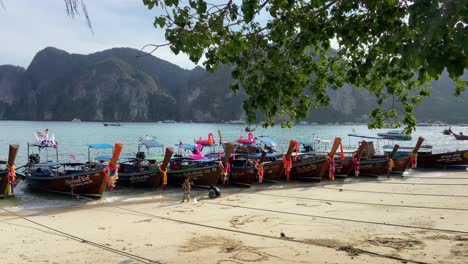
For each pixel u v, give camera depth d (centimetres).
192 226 1599
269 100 784
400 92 1025
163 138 9006
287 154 2816
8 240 1419
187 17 747
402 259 1112
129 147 6412
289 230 1496
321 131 11769
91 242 1378
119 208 2067
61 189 2406
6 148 6056
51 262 1166
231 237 1407
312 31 791
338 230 1479
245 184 2753
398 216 1702
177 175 2691
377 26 713
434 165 3634
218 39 793
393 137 4147
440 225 1511
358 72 809
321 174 2898
